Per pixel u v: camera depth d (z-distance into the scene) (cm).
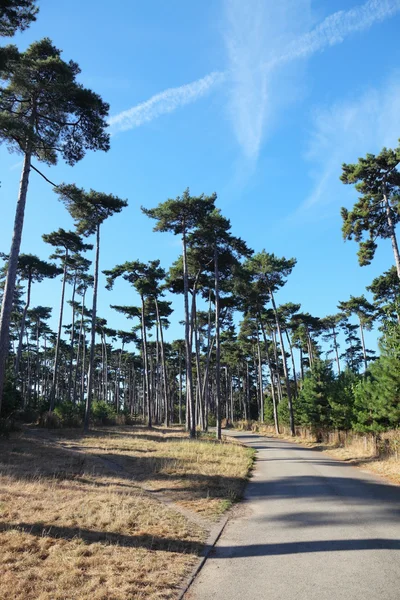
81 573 534
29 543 629
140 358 7788
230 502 1010
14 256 1559
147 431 3294
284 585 513
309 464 1744
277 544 681
